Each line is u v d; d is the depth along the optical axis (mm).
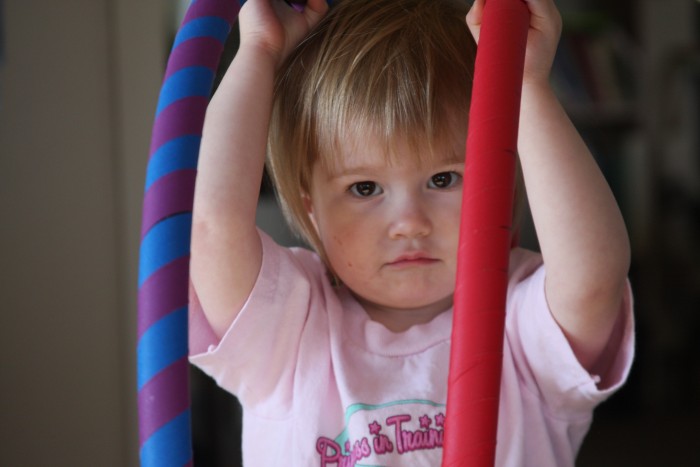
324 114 913
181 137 721
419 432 900
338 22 965
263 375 921
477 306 645
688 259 2693
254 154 847
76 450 1634
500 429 904
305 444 909
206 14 799
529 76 822
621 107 2529
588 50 2508
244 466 960
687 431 2283
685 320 2668
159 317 679
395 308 981
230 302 869
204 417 1861
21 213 1589
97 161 1641
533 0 800
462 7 1014
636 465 2074
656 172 2652
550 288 846
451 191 910
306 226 984
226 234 833
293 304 919
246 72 871
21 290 1592
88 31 1630
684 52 2676
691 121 2689
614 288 817
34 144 1596
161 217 696
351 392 915
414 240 903
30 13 1590
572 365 865
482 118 676
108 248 1652
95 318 1642
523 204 1023
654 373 2549
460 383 640
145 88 1660
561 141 809
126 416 1670
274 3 919
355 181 910
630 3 2730
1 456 1589
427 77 902
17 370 1595
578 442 948
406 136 888
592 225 801
